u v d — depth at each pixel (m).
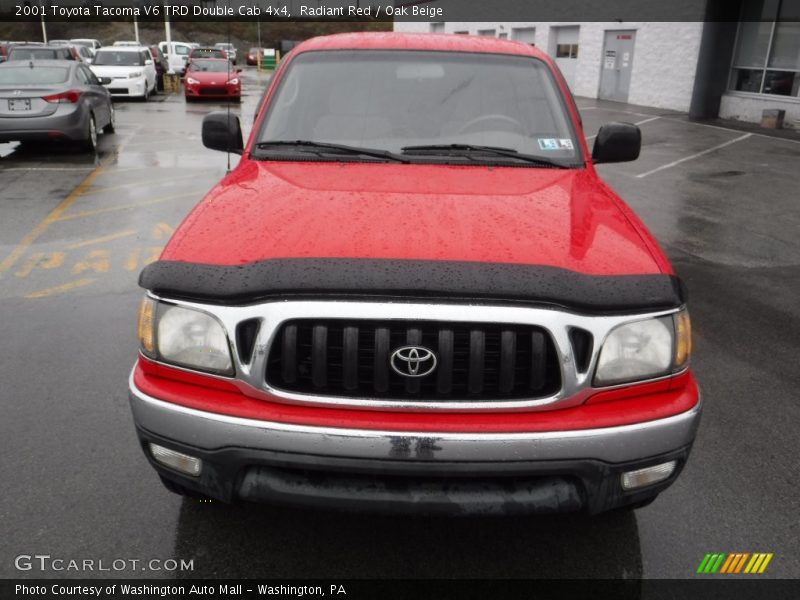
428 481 2.04
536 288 2.00
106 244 6.51
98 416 3.47
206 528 2.66
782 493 2.96
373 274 2.01
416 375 2.00
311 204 2.50
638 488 2.14
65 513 2.73
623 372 2.08
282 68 3.47
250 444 2.02
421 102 3.26
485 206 2.53
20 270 5.71
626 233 2.42
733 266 6.32
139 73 20.88
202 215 2.47
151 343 2.17
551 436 1.99
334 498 2.03
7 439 3.24
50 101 10.63
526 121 3.23
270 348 2.02
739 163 11.62
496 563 2.52
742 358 4.37
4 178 9.49
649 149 12.99
